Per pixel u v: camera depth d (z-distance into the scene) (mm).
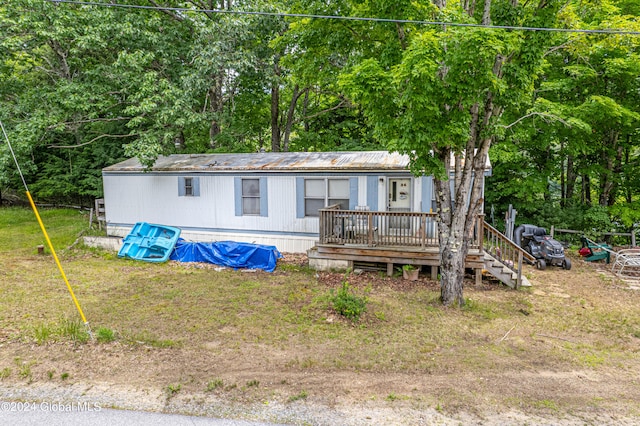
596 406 4207
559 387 4625
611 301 8219
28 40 13203
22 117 14398
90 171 20562
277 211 12430
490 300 8141
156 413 4004
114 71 13883
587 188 16828
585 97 13758
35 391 4410
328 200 11773
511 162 15320
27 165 15336
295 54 10766
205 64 13633
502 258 10953
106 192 14945
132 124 13148
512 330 6516
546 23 6559
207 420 3893
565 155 15734
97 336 5906
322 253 10367
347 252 10117
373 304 7652
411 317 6996
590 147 13773
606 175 14695
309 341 5945
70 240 13898
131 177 14383
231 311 7293
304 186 11992
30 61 14586
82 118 14789
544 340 6121
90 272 10180
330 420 3906
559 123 12367
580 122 11258
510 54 6871
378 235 10266
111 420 3875
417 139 6402
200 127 14844
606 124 13406
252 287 8906
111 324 6586
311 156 12906
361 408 4125
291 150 21984
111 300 7883
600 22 10930
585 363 5312
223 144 18578
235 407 4125
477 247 9281
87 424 3803
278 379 4754
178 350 5586
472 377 4852
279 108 22453
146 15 15688
